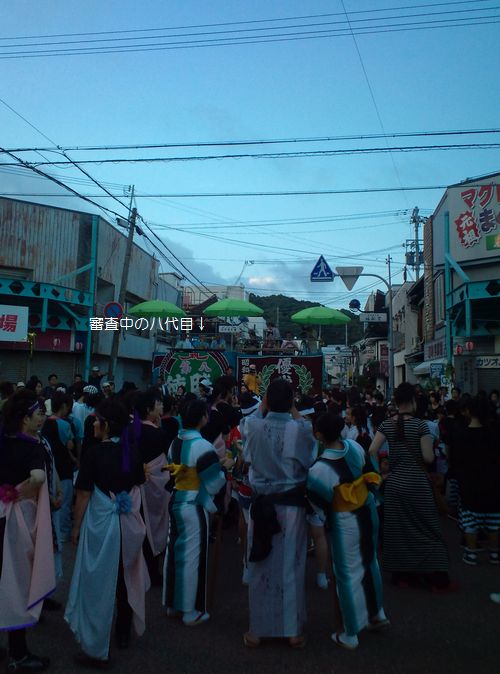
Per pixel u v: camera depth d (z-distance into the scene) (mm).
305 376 17141
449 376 18219
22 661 4309
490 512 7098
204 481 5352
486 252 20047
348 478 4820
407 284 35906
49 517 4461
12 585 4195
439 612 5551
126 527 4598
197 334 26672
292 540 4785
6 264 21391
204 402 5609
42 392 13031
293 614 4742
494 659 4582
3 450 4395
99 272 23859
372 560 4906
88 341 22172
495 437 7047
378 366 41000
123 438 4801
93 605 4391
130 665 4465
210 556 5820
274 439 4840
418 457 6207
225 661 4535
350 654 4668
